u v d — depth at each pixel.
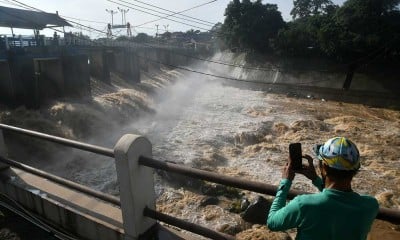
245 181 2.50
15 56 21.23
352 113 30.83
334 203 1.86
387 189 14.62
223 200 13.23
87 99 25.73
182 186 14.22
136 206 3.27
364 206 1.87
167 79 47.47
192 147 20.28
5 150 5.03
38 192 4.35
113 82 35.31
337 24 37.84
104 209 3.89
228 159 18.69
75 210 3.90
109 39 45.72
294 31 41.97
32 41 26.30
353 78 36.38
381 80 34.41
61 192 4.33
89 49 31.52
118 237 3.49
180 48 62.19
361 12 35.62
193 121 27.42
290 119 28.27
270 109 32.09
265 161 18.14
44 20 31.08
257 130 24.09
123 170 3.16
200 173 2.73
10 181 4.70
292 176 2.23
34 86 22.69
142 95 32.22
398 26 34.34
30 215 4.39
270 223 2.09
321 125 25.09
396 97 32.62
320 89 38.34
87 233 3.80
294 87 40.75
